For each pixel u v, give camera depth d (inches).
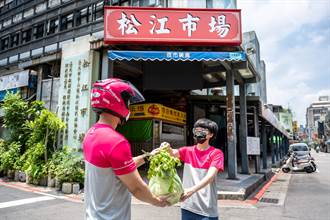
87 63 359.6
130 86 69.0
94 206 60.1
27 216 210.4
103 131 61.5
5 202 252.7
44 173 331.6
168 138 493.7
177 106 544.7
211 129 105.7
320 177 534.0
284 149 1275.8
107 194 59.6
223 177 406.6
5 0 824.9
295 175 575.8
